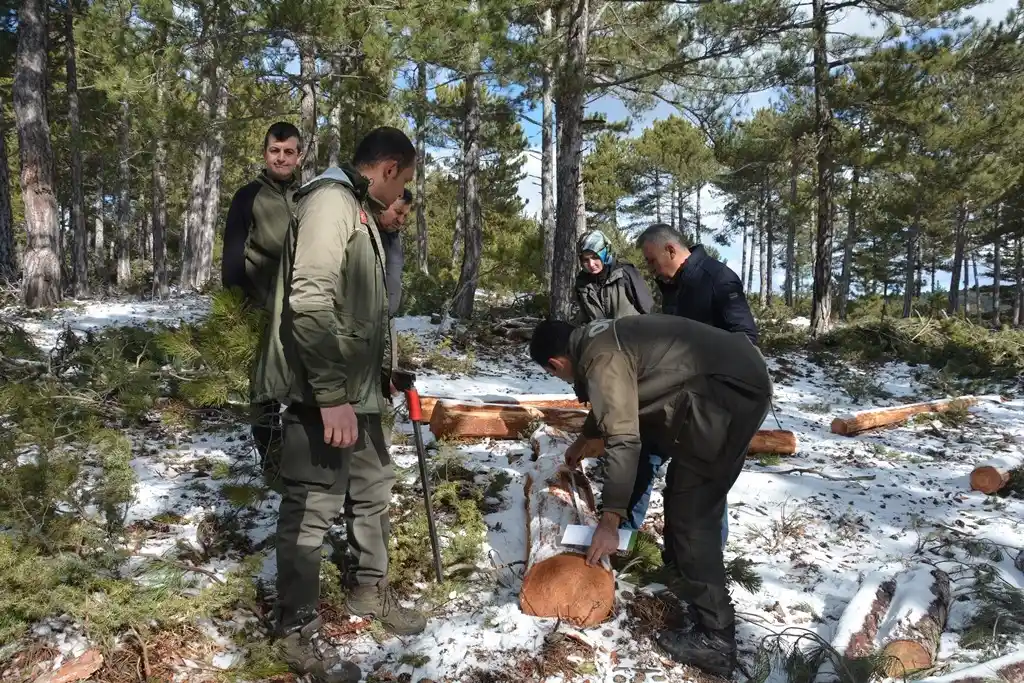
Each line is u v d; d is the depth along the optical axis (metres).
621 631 2.47
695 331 2.29
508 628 2.40
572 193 9.42
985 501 4.20
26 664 1.97
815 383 9.23
